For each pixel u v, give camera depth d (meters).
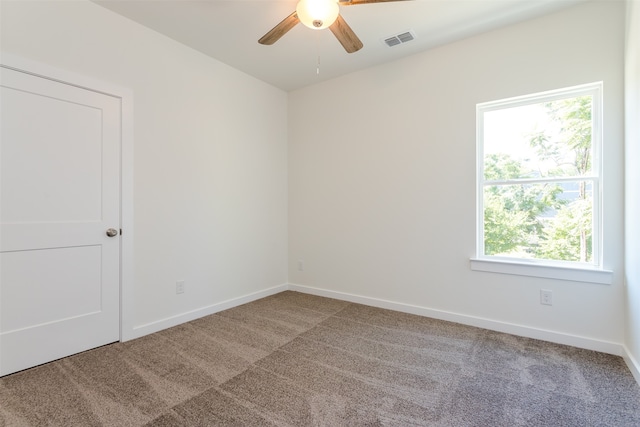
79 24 2.11
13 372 1.87
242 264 3.34
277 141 3.80
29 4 1.90
